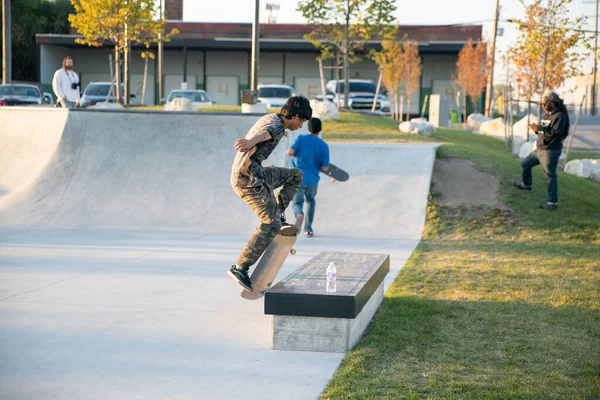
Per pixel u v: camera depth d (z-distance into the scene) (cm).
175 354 484
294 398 400
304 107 514
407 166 1338
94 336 525
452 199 1238
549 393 404
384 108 3378
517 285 710
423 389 409
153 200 1238
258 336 533
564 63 1914
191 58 5200
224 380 430
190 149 1349
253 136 495
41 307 613
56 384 420
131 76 5209
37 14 5794
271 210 521
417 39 5156
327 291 497
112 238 1049
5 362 460
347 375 434
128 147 1358
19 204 1237
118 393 406
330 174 1077
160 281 736
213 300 651
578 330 542
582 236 1077
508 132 2573
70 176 1307
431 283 723
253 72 2367
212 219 1184
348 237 1094
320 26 2925
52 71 5122
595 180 1722
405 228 1137
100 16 2847
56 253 908
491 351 489
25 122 1466
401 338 518
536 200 1239
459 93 4462
